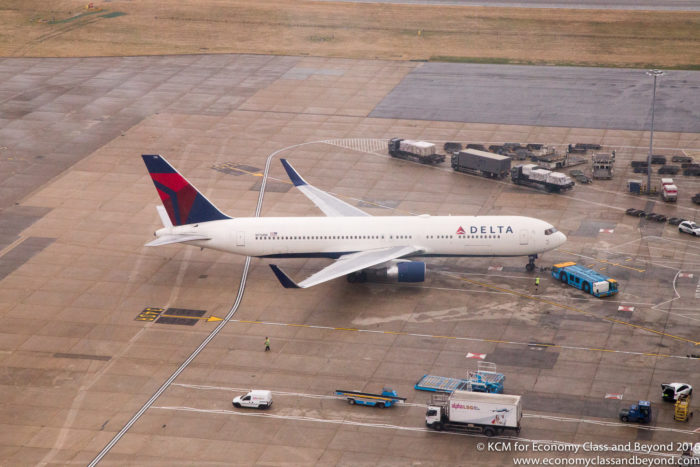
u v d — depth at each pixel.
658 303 182.38
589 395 151.38
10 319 182.88
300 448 140.75
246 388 158.12
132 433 146.12
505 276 197.62
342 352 168.38
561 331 172.88
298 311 184.50
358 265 184.75
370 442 141.62
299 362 165.62
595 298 185.38
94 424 148.88
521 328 174.62
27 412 152.50
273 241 195.12
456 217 197.12
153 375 163.00
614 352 164.62
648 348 165.62
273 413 150.38
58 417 151.00
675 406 145.00
